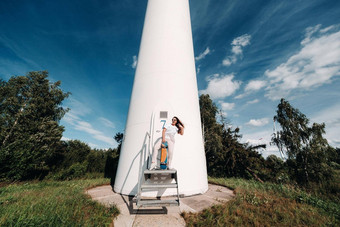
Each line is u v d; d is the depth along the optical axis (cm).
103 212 372
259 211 403
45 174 1162
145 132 630
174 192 554
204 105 2284
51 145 1469
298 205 462
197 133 690
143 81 723
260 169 1700
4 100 1490
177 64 738
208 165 1928
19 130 1393
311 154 1705
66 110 1881
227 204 443
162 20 823
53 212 332
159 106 654
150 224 339
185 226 335
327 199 632
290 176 1598
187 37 847
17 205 372
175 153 604
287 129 1972
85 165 1258
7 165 888
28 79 1731
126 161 625
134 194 555
